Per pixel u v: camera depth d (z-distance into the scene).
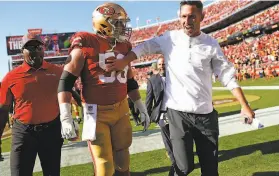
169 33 3.11
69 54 2.64
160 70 4.49
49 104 3.25
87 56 2.61
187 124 2.93
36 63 3.21
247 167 4.53
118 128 2.80
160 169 4.88
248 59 31.38
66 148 7.39
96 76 2.64
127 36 2.79
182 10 2.88
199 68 2.91
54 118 3.29
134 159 5.63
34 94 3.19
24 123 3.20
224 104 13.98
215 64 3.02
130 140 2.89
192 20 2.85
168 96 3.05
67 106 2.52
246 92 17.70
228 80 2.93
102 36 2.74
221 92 20.91
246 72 28.55
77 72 2.57
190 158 2.93
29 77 3.20
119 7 2.77
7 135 12.00
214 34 49.22
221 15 49.94
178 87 2.97
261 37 36.03
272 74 25.30
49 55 60.78
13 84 3.18
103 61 2.64
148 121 3.18
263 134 6.46
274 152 5.11
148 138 7.54
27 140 3.20
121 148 2.86
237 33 40.91
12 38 59.56
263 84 22.03
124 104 2.84
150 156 5.74
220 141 6.29
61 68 3.44
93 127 2.61
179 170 2.96
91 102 2.67
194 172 4.56
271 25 35.19
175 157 2.96
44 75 3.24
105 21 2.67
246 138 6.28
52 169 3.34
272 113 9.17
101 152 2.65
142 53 2.95
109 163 2.67
